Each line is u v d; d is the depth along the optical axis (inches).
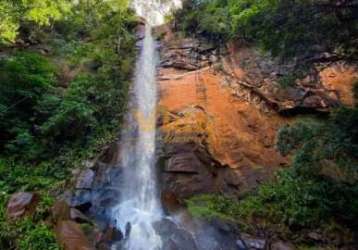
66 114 454.3
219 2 724.7
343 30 339.9
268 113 554.3
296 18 332.2
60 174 417.4
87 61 619.2
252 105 568.1
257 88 572.4
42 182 391.2
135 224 403.9
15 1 492.4
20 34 604.1
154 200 478.6
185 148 513.0
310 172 423.2
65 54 627.8
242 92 588.1
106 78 585.6
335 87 535.5
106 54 639.1
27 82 474.9
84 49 647.1
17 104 463.8
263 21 353.7
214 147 518.9
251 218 427.5
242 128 542.0
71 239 304.0
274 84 555.5
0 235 300.5
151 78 668.7
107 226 376.8
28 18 535.8
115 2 776.3
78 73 589.6
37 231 305.3
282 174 475.8
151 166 516.4
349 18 325.1
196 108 578.2
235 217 426.3
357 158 352.5
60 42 647.8
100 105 541.3
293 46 360.5
